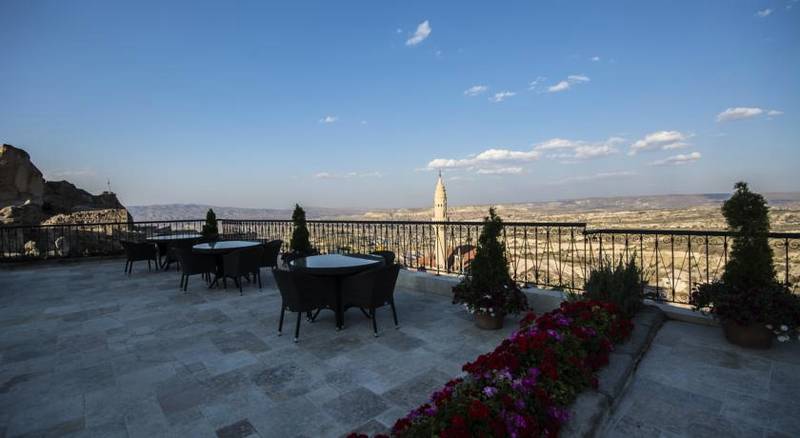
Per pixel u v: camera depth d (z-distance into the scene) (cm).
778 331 343
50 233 1264
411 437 186
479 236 455
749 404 272
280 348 399
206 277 777
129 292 673
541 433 203
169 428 260
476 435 182
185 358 377
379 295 432
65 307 579
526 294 509
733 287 370
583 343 294
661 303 466
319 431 253
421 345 401
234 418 270
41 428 262
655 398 282
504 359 245
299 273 417
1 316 532
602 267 445
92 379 335
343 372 340
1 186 1582
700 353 355
